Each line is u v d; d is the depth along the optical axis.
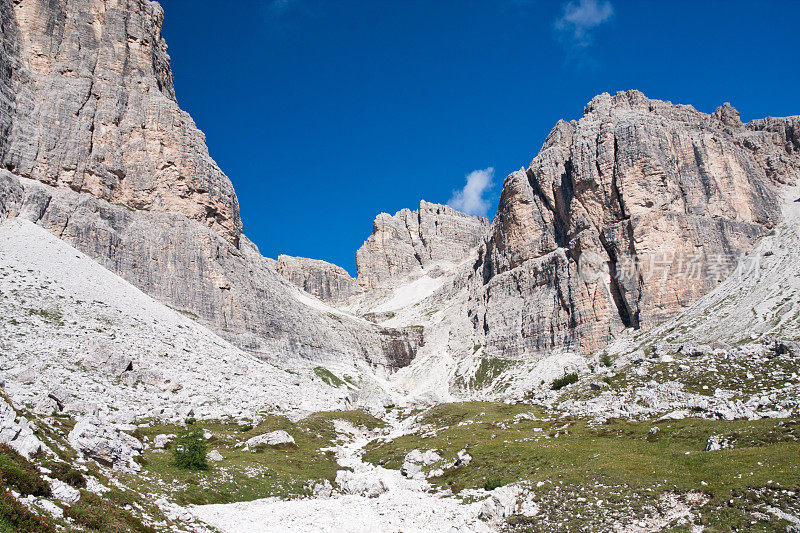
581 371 120.94
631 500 46.47
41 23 158.38
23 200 130.75
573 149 181.62
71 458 41.47
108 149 155.12
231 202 181.75
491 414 100.00
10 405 39.44
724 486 44.88
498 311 199.12
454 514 52.47
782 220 170.00
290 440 83.44
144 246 146.62
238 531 44.50
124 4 177.12
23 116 143.75
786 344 83.50
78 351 95.12
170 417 86.38
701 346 96.25
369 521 50.31
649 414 76.75
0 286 102.25
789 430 54.66
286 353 168.75
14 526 25.78
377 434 102.62
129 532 32.31
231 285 161.62
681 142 176.50
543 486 52.12
